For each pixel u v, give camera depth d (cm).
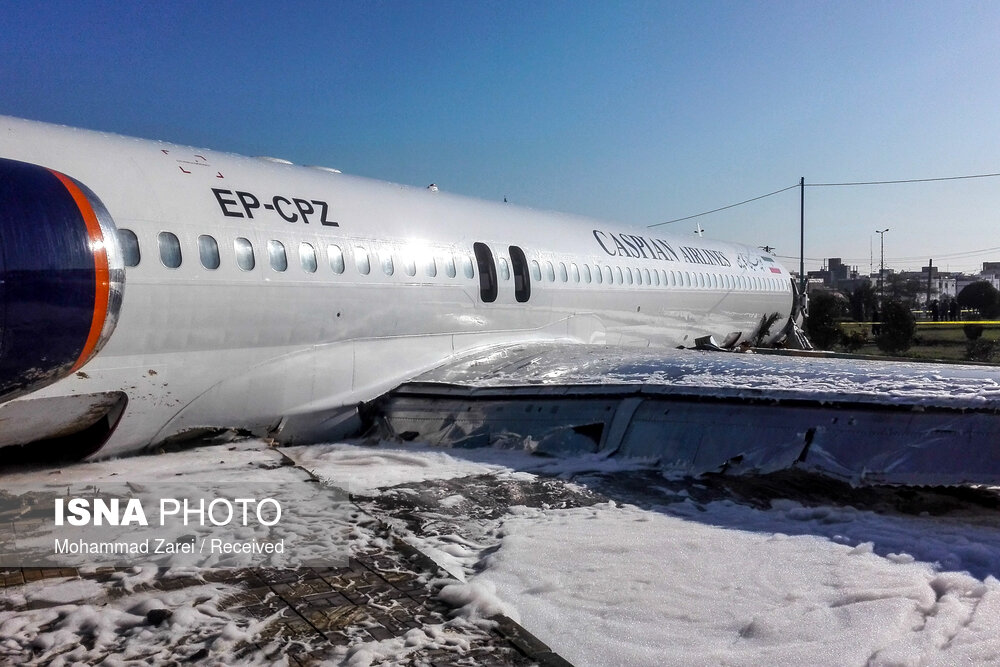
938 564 462
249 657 348
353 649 357
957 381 638
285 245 771
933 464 568
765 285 1945
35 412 590
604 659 359
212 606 397
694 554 486
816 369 730
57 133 652
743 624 391
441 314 956
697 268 1628
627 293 1351
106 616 380
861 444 605
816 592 425
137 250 645
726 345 1814
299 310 777
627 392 752
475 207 1109
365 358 860
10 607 392
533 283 1125
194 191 716
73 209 495
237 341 725
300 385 792
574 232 1295
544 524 548
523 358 965
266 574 445
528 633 378
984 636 367
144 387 657
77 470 642
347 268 832
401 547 492
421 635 373
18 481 607
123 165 673
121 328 630
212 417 727
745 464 644
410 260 918
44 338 479
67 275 482
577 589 434
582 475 676
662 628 388
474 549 508
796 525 544
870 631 374
